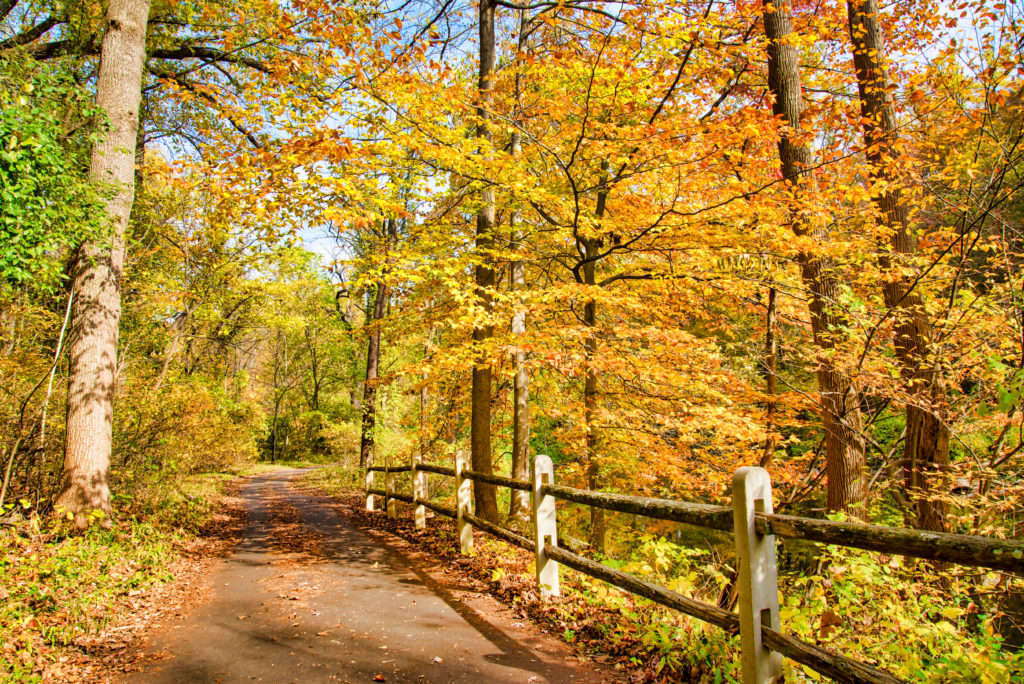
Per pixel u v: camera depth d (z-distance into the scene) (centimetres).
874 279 680
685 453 822
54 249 610
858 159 714
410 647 377
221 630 435
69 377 766
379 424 2023
